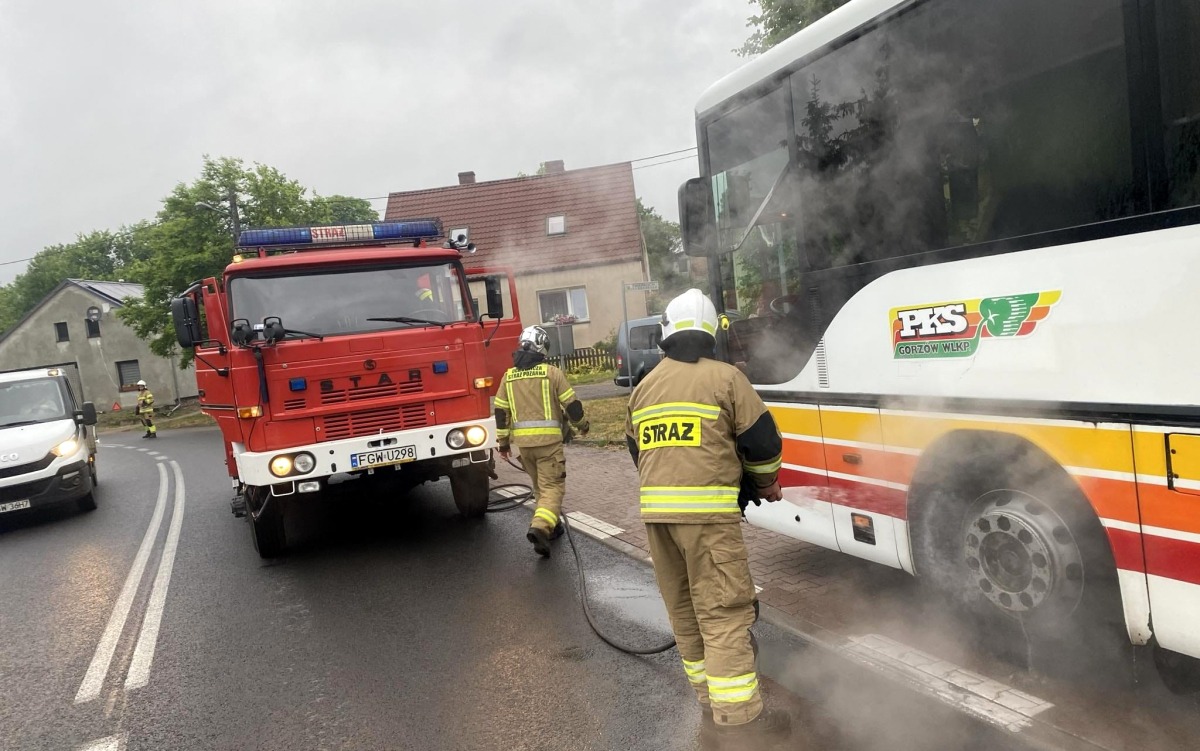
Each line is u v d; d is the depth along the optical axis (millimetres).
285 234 6758
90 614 5695
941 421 3412
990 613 3436
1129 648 3143
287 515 8555
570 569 5625
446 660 4219
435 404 6395
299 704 3855
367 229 7051
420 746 3330
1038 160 2965
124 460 17188
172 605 5688
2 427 10109
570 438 6227
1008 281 3076
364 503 8742
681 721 3338
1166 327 2592
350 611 5168
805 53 4008
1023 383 3045
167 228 26875
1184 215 2541
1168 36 2584
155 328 28156
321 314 6367
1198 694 3096
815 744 3012
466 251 7125
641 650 4051
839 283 3926
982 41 3154
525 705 3611
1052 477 3074
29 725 3924
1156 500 2652
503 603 5035
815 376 4152
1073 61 2850
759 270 4559
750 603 2994
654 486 3049
